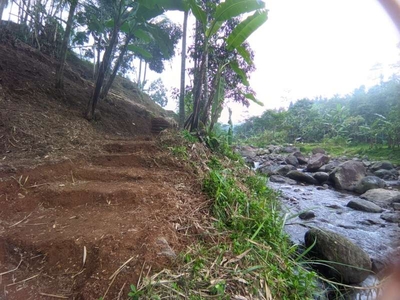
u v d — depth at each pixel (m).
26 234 1.64
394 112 10.27
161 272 1.40
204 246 1.81
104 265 1.41
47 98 4.71
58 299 1.27
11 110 3.69
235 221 2.14
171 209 2.10
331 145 12.23
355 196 5.02
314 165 7.39
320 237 2.44
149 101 11.30
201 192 2.54
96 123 4.81
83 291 1.28
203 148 3.86
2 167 2.34
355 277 2.18
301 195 4.93
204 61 4.53
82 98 5.50
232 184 2.79
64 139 3.49
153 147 3.46
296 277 1.76
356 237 3.02
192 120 4.54
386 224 3.44
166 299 1.28
